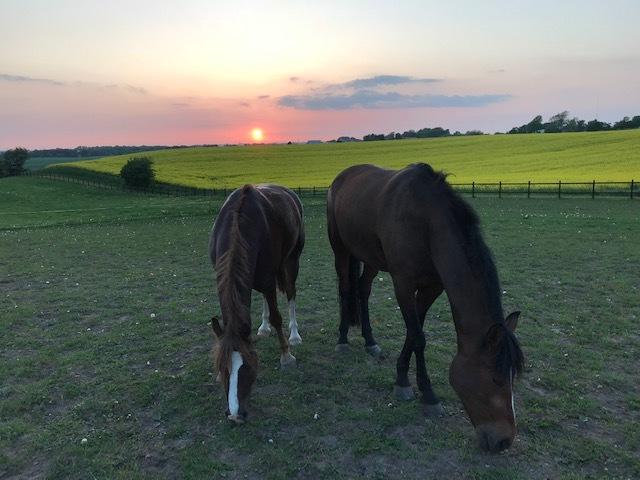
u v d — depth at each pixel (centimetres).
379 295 710
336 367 462
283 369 457
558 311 613
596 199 2033
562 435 343
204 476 306
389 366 464
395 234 366
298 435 349
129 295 732
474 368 294
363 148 5303
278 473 307
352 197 457
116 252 1121
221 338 327
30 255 1098
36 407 396
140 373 457
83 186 4109
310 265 921
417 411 377
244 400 320
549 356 476
